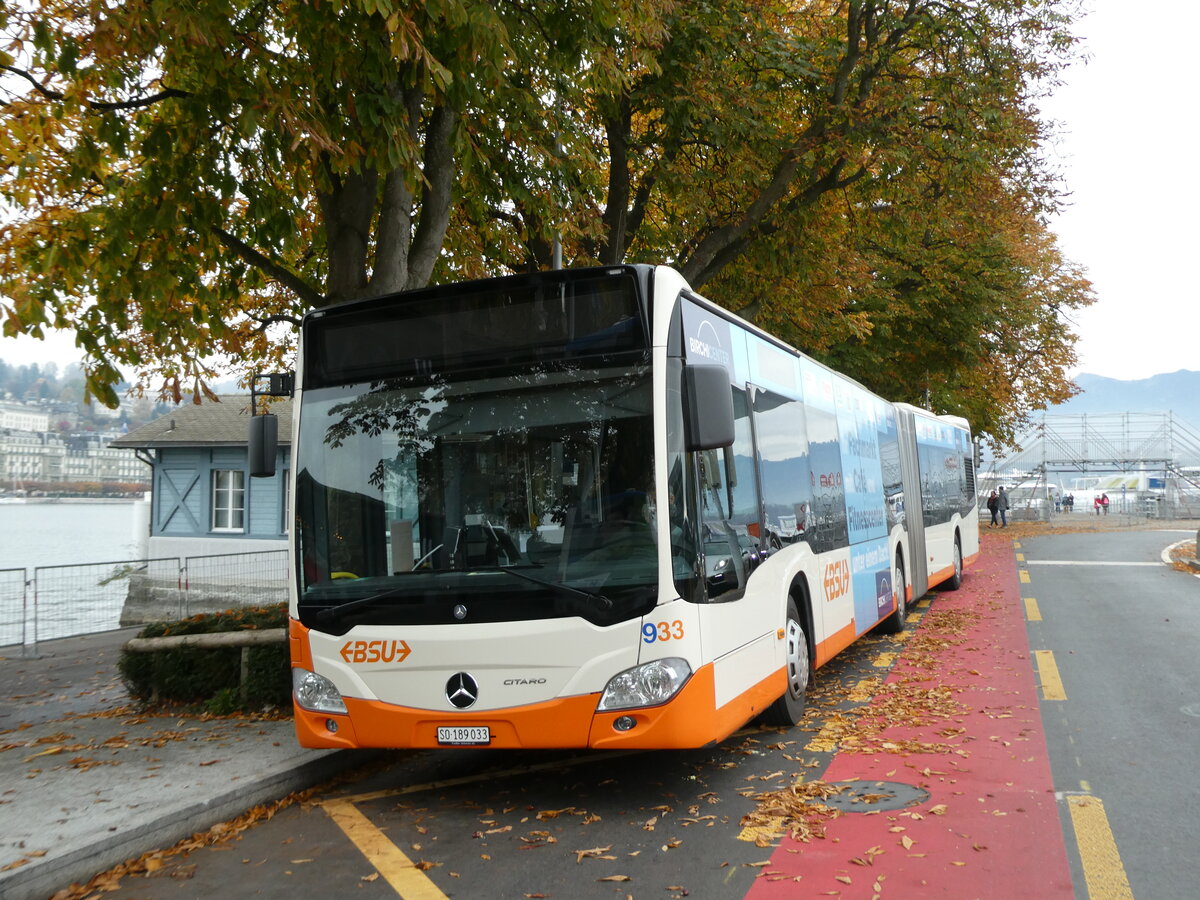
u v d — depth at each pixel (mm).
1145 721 7793
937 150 16062
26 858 4969
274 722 8180
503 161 10758
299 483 6434
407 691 5977
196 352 10414
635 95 13984
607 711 5668
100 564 14938
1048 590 18781
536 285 6188
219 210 9062
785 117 16609
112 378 9461
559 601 5773
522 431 6062
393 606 6047
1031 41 16719
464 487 6078
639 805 6070
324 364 6535
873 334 25703
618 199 15031
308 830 5859
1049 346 34375
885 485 13031
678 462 5910
